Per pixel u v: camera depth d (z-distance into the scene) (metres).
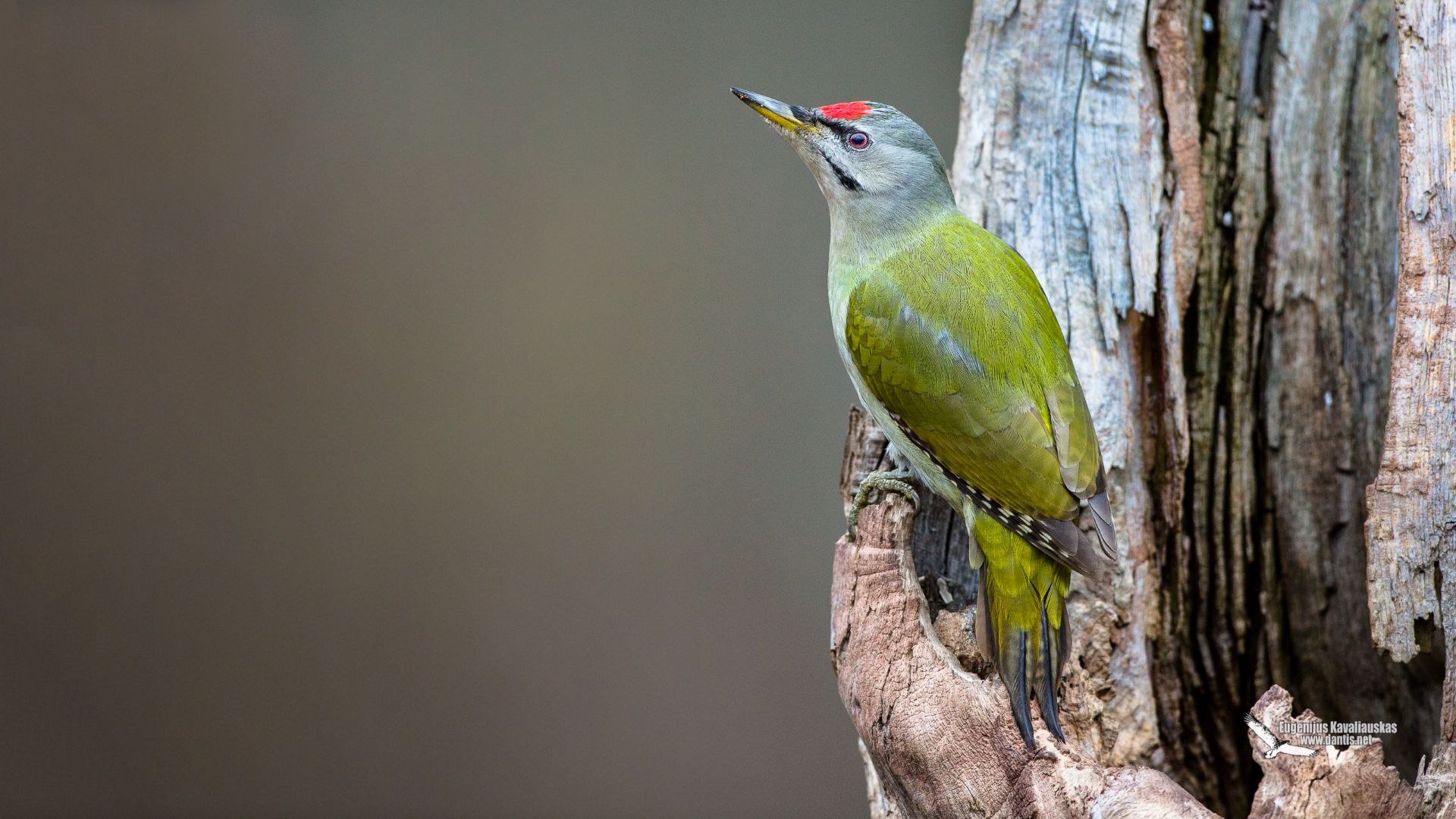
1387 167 9.62
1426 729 9.25
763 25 15.89
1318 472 9.67
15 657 14.21
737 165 15.81
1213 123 10.10
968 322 8.57
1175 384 9.32
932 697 7.42
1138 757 8.69
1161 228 9.55
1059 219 9.75
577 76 15.87
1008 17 10.33
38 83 15.16
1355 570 9.55
